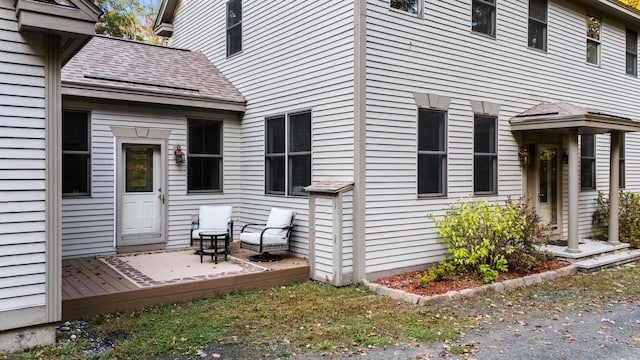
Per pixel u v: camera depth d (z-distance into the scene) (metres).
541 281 7.14
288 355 4.08
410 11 7.25
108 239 7.83
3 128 4.03
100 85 7.47
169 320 4.98
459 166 7.95
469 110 8.09
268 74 8.55
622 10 11.02
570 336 4.66
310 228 7.04
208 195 8.98
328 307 5.53
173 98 8.24
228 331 4.67
